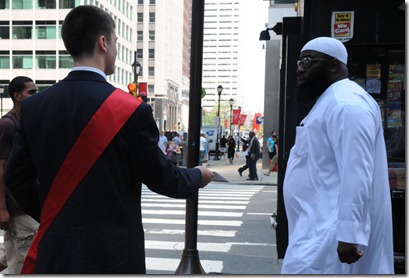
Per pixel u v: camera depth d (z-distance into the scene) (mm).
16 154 2043
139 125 1934
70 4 60719
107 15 2146
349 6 4203
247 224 8570
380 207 2400
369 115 2293
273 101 22047
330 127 2352
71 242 1861
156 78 97938
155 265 5691
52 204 1916
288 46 4551
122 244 1910
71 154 1903
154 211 10266
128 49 74875
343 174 2225
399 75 4285
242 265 5688
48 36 61312
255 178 18000
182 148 24500
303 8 4391
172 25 110188
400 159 4281
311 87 2689
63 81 2043
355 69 4344
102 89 1989
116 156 1908
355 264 2389
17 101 3717
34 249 1976
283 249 4652
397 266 4082
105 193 1886
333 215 2312
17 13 61375
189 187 2117
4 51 61844
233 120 42844
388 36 4160
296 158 2553
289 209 2561
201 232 7801
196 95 4680
